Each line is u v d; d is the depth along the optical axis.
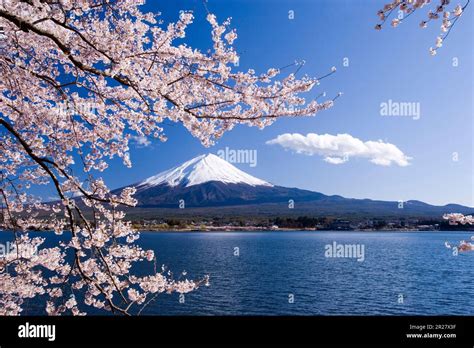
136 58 4.87
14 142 6.02
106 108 5.34
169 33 4.88
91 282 5.16
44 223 5.82
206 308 29.58
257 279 44.62
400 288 39.84
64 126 5.80
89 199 5.20
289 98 5.27
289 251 88.31
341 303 32.25
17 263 5.78
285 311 29.03
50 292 5.58
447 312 29.11
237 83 5.22
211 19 4.86
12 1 4.01
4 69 5.30
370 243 119.00
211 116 4.98
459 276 48.84
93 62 5.17
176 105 4.62
